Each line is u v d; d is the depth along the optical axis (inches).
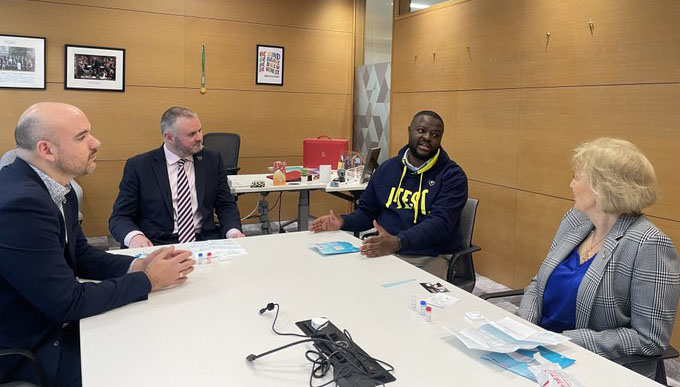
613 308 63.7
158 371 45.5
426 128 104.3
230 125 217.5
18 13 176.9
